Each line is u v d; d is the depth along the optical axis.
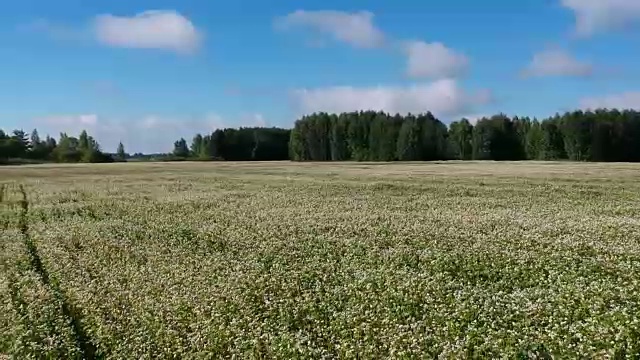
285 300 15.40
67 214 35.81
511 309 13.62
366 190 44.56
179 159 152.88
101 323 14.37
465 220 27.95
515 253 20.05
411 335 12.12
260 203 37.72
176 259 21.64
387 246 22.47
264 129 166.62
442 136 144.75
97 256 22.92
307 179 57.28
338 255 21.20
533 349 11.09
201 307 14.99
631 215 28.81
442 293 15.36
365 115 157.88
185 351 12.45
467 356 11.00
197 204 38.03
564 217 28.25
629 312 12.63
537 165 79.31
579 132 124.38
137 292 17.02
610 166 71.62
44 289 17.92
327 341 12.52
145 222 31.08
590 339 11.31
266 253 21.86
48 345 13.19
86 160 141.75
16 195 49.34
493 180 50.09
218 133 158.88
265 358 11.87
